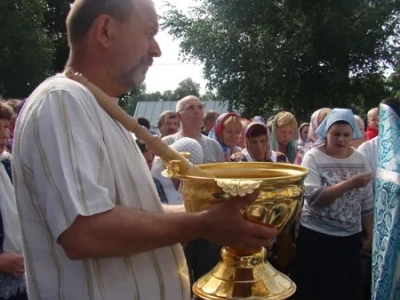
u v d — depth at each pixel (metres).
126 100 18.78
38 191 1.14
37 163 1.12
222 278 1.41
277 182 1.24
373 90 14.90
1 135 2.39
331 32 13.70
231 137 4.34
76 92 1.18
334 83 14.41
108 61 1.28
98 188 1.10
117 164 1.22
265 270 1.44
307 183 2.99
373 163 3.32
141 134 1.28
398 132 2.14
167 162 1.30
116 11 1.25
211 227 1.15
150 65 1.34
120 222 1.09
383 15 13.91
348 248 2.98
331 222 2.97
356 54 14.38
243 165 1.56
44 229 1.19
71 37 1.31
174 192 3.01
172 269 1.33
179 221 1.14
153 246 1.14
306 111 14.59
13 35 16.45
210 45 14.92
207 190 1.21
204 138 4.00
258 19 14.61
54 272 1.19
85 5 1.27
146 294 1.25
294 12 14.13
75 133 1.13
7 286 2.24
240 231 1.16
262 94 14.65
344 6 13.95
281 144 4.36
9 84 16.97
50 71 18.55
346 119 3.03
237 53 14.81
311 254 3.00
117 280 1.21
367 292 3.22
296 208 1.34
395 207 2.05
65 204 1.07
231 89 15.20
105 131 1.21
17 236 2.30
